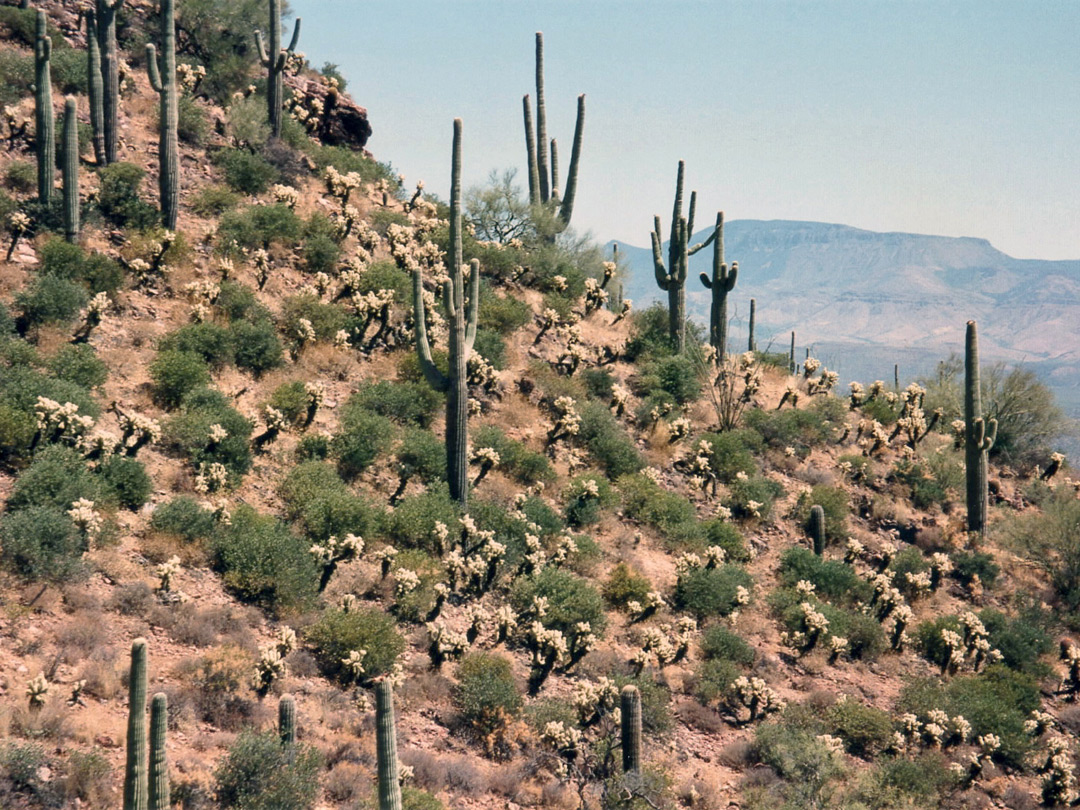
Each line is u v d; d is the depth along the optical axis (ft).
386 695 105.09
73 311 205.67
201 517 168.04
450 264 212.43
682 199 310.45
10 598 134.82
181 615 148.46
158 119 281.33
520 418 252.21
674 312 310.65
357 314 255.70
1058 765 184.03
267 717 134.31
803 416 298.35
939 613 242.37
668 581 217.97
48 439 168.45
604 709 165.17
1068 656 232.32
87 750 113.91
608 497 234.58
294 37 350.23
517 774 143.95
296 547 170.91
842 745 178.50
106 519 159.63
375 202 314.35
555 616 185.16
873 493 283.79
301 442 205.57
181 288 233.76
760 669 200.03
